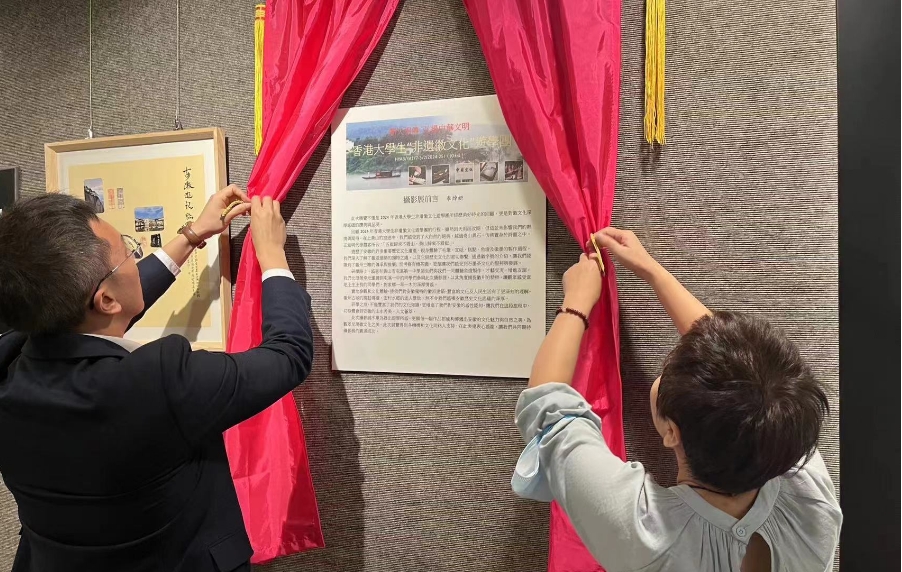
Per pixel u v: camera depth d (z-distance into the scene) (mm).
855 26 924
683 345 565
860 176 925
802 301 949
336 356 1154
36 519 700
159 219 1212
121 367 643
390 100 1126
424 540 1126
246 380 697
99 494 657
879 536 922
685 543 556
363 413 1146
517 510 1080
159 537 688
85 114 1302
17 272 606
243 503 1037
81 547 687
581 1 919
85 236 647
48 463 657
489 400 1085
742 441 490
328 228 1164
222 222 1015
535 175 970
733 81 972
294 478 1066
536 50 954
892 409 915
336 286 1150
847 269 931
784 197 955
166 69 1246
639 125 1013
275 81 1086
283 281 884
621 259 872
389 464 1137
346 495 1155
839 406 938
